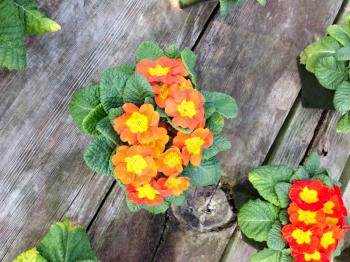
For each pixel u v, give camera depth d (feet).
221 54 1.75
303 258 1.43
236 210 1.70
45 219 1.57
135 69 1.33
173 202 1.39
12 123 1.54
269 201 1.51
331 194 1.42
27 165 1.55
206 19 1.75
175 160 1.22
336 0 1.87
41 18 1.48
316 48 1.70
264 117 1.77
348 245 1.80
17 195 1.54
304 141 1.80
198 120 1.21
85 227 1.61
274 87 1.80
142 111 1.20
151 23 1.69
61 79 1.59
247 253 1.71
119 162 1.20
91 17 1.63
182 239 1.68
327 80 1.64
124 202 1.65
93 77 1.63
